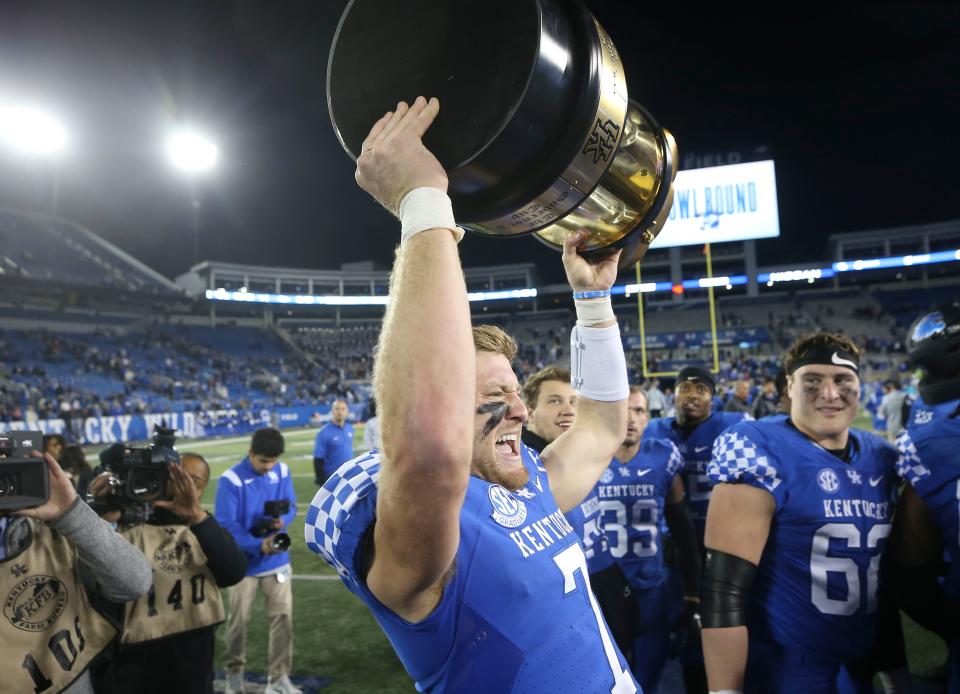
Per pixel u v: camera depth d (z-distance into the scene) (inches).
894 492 82.9
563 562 48.8
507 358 52.7
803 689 76.2
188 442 868.6
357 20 39.0
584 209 46.3
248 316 1699.1
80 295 1278.3
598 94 36.2
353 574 40.2
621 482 120.6
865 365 1270.9
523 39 34.0
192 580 95.7
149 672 91.0
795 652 76.8
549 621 44.8
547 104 34.8
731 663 73.5
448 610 41.3
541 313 1854.1
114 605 88.0
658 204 47.8
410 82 37.1
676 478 131.2
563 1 37.4
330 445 270.5
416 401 32.9
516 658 42.6
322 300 1638.8
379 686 146.3
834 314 1563.7
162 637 91.6
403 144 35.4
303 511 357.7
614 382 65.9
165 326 1446.9
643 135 44.5
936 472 74.1
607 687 46.7
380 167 36.1
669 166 46.6
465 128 35.5
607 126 37.4
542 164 37.0
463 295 35.0
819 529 76.0
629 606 98.9
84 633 73.2
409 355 33.4
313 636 178.4
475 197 39.4
